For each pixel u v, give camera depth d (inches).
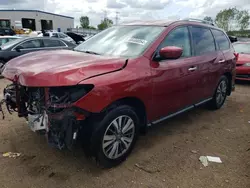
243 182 107.5
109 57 119.0
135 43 130.6
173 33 140.3
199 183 106.3
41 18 2037.4
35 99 107.4
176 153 130.2
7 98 121.0
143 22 152.4
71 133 96.7
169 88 133.8
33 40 350.6
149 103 123.9
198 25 167.5
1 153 123.5
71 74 95.1
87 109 96.7
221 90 201.8
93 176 108.3
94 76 98.9
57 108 98.0
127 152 121.0
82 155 124.2
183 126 167.6
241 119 186.2
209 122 177.3
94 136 104.3
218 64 181.2
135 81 111.7
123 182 105.3
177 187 103.2
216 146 140.1
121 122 113.9
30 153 124.5
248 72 304.0
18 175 107.0
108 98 100.7
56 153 125.2
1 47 340.5
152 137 148.1
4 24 1939.0
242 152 133.9
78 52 136.3
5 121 161.6
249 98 252.1
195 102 166.4
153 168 116.0
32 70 101.7
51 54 127.5
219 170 116.0
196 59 155.3
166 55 118.8
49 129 99.7
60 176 107.5
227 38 209.3
